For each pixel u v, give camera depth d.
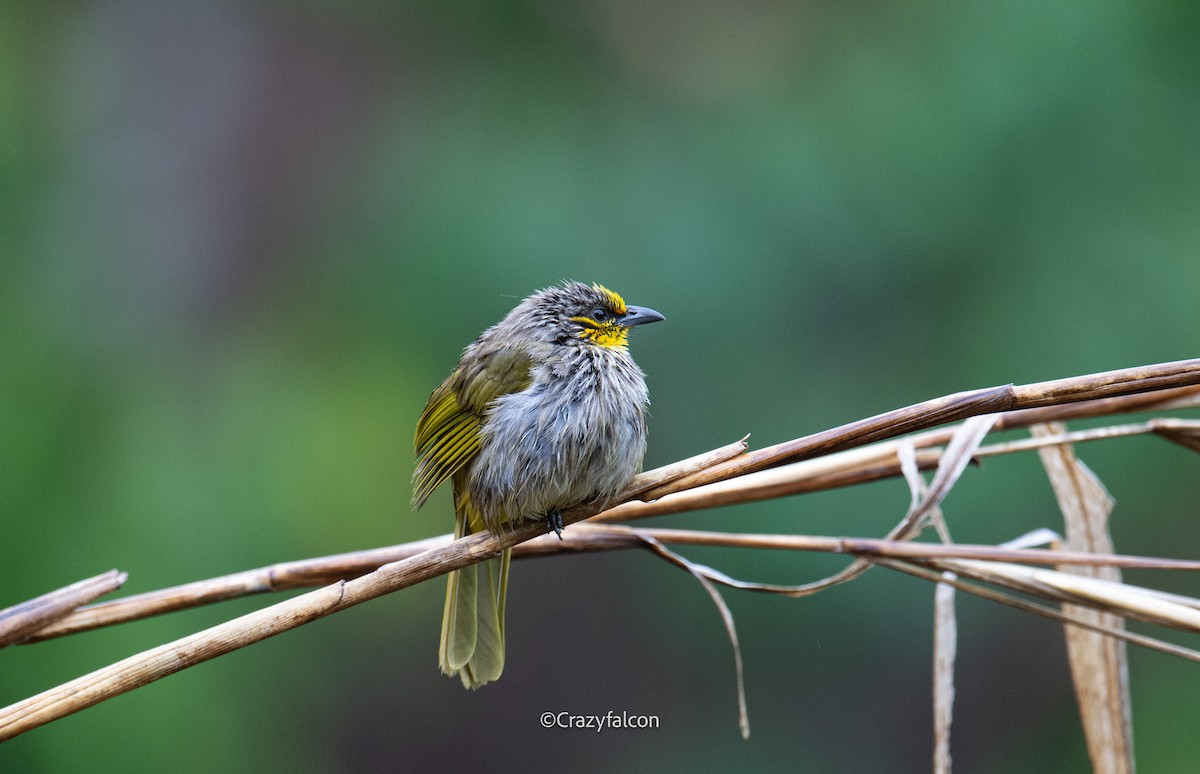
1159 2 13.30
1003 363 12.91
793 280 13.21
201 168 16.17
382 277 14.16
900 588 13.62
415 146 14.80
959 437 5.54
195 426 14.28
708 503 5.91
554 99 14.64
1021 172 13.12
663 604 14.86
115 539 12.77
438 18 15.61
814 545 5.54
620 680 15.68
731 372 13.14
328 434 13.84
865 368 13.19
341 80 16.03
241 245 16.00
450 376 6.75
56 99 15.84
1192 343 12.68
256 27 16.25
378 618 15.28
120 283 15.45
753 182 13.41
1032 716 14.95
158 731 11.77
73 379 14.09
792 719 14.50
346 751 15.07
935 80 13.40
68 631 5.27
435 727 15.63
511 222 13.59
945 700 5.57
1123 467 12.97
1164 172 13.07
